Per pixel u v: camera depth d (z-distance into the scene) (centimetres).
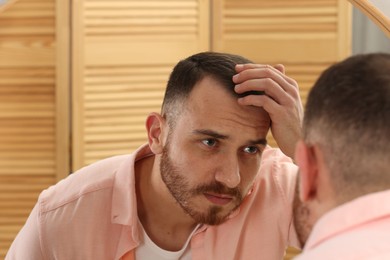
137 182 154
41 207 155
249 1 283
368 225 88
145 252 154
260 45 285
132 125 288
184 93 140
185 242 154
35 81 281
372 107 89
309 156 95
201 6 285
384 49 293
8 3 264
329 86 92
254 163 141
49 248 154
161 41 286
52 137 283
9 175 284
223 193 138
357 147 89
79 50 282
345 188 91
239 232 154
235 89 136
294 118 142
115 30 283
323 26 284
